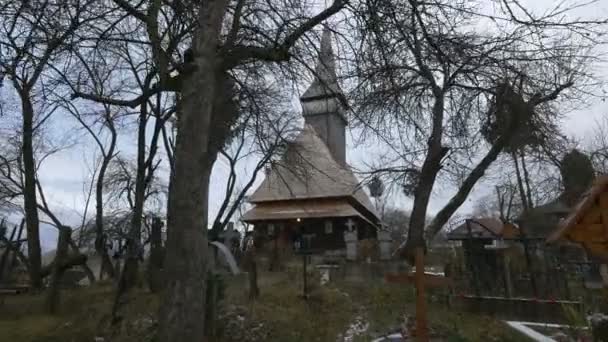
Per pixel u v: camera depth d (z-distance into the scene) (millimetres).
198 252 6246
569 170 20969
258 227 34594
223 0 7430
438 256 25016
